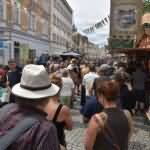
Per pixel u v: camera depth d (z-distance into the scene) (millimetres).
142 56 18312
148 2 20609
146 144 7566
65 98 8547
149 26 17797
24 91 2361
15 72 9602
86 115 4441
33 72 2389
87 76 9281
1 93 8039
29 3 41062
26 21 39625
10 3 32812
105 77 3359
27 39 40562
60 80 5387
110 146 3043
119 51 18500
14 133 2119
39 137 2117
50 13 58406
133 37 20688
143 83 11070
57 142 2201
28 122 2158
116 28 20938
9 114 2256
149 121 9789
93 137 3086
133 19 20531
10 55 32406
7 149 2094
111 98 3191
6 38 31609
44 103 2400
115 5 20812
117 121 3076
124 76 7129
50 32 58594
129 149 7195
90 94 7457
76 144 7504
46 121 2227
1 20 30953
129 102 6918
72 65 14789
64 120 4180
